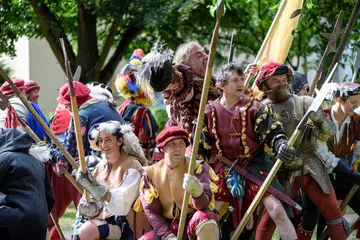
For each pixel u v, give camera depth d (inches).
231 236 296.4
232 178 286.7
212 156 293.6
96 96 343.9
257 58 344.8
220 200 292.0
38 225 264.8
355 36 554.6
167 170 278.5
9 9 767.1
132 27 777.6
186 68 300.2
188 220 276.5
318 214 323.3
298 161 289.1
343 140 318.0
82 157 273.9
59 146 288.5
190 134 297.1
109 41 759.1
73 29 814.5
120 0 686.5
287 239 276.1
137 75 306.0
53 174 353.7
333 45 312.2
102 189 279.9
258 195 271.7
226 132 286.2
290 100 299.0
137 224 290.7
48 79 1043.9
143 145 378.0
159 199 279.3
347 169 319.0
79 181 278.4
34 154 282.2
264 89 300.2
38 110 365.7
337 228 309.1
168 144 274.7
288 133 294.5
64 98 329.1
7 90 362.3
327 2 575.2
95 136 298.4
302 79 346.6
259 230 297.0
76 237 299.1
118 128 297.6
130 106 379.6
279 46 342.3
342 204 326.0
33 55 1028.5
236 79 282.4
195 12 778.2
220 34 833.5
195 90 299.7
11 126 314.7
